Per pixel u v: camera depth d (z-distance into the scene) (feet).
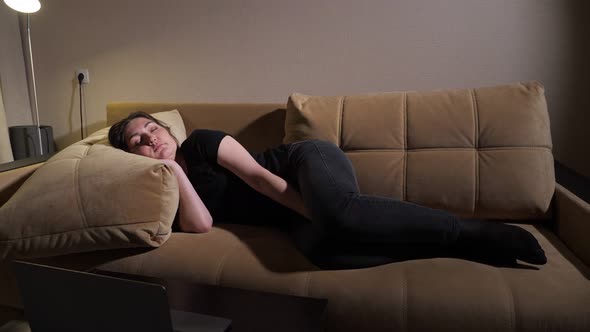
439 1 5.83
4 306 3.08
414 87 6.17
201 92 7.05
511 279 3.10
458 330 2.90
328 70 6.42
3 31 7.36
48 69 7.70
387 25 6.07
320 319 2.49
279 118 5.58
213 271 3.50
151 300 2.04
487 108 4.56
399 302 3.02
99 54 7.36
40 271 2.25
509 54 5.76
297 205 4.07
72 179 3.85
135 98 7.38
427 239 3.36
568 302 2.83
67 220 3.70
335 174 3.80
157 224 3.75
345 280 3.22
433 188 4.46
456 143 4.54
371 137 4.75
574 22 5.50
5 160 7.05
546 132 4.45
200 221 4.14
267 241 4.02
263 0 6.44
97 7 7.20
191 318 2.41
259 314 2.55
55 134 7.87
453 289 3.01
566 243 3.94
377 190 4.62
